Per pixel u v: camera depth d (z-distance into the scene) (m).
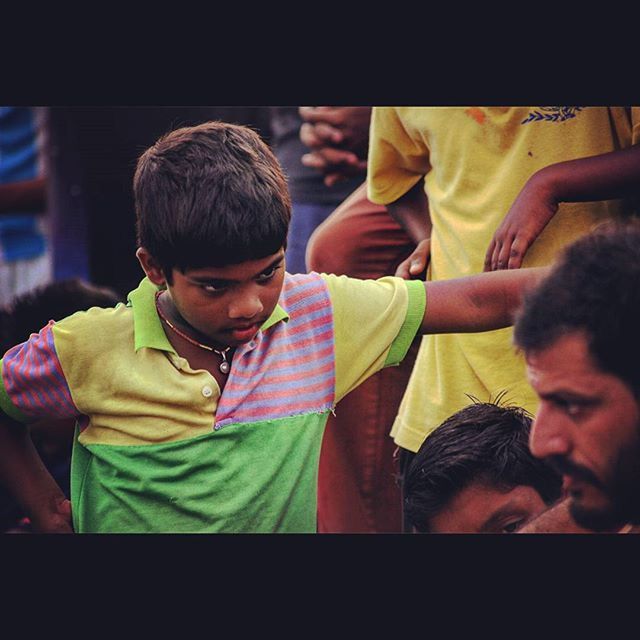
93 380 5.28
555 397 5.05
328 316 5.47
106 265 9.91
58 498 5.86
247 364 5.35
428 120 6.46
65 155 9.84
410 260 6.97
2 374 5.39
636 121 5.91
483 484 5.77
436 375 6.64
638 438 4.96
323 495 7.66
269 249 4.80
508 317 5.54
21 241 11.17
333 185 8.34
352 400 7.42
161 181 4.93
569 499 5.35
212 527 5.34
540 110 6.01
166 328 5.36
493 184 6.16
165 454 5.31
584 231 5.98
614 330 4.80
